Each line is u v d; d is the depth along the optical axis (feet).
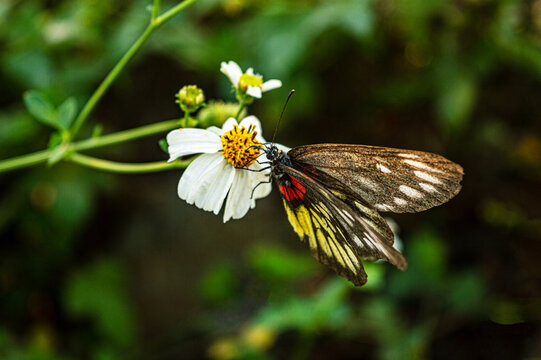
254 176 1.26
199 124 1.33
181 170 1.71
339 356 1.64
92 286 1.61
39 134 1.53
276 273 1.52
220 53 1.53
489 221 1.74
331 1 1.49
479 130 1.66
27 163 1.31
